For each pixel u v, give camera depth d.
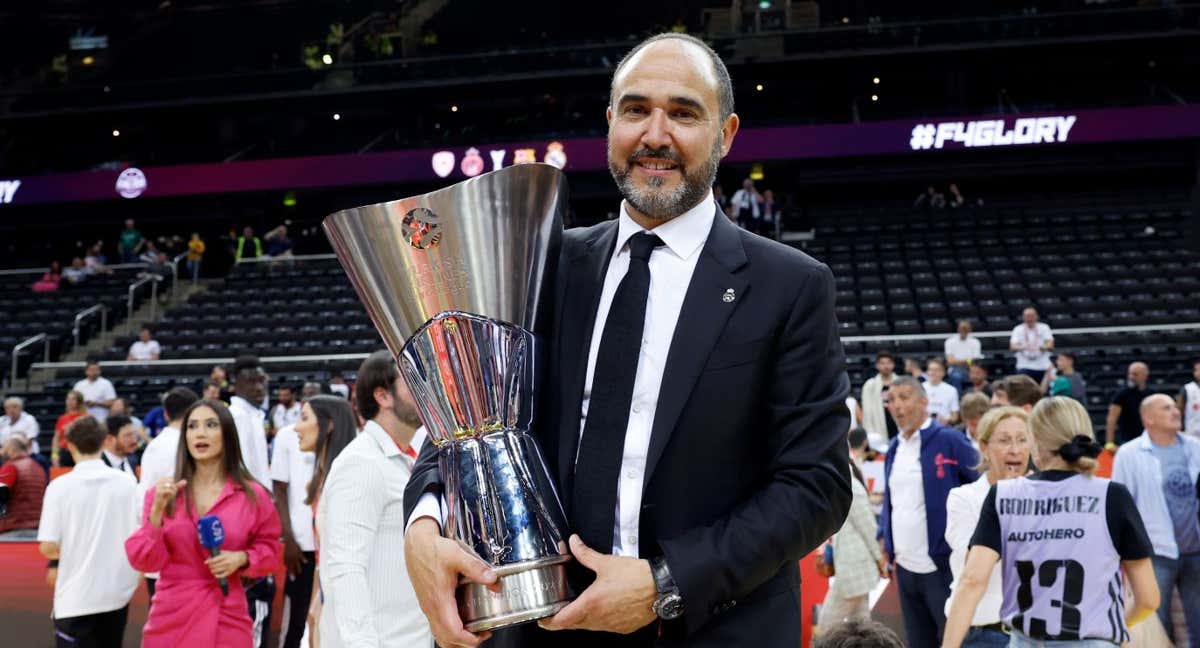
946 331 14.41
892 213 19.75
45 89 24.52
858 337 13.27
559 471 1.17
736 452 1.15
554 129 23.08
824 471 1.13
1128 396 8.03
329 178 20.91
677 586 1.04
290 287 18.52
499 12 26.09
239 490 3.67
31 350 16.00
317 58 25.17
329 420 4.04
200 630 3.52
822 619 4.65
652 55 1.19
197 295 18.30
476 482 1.08
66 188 21.48
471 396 1.11
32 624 5.63
